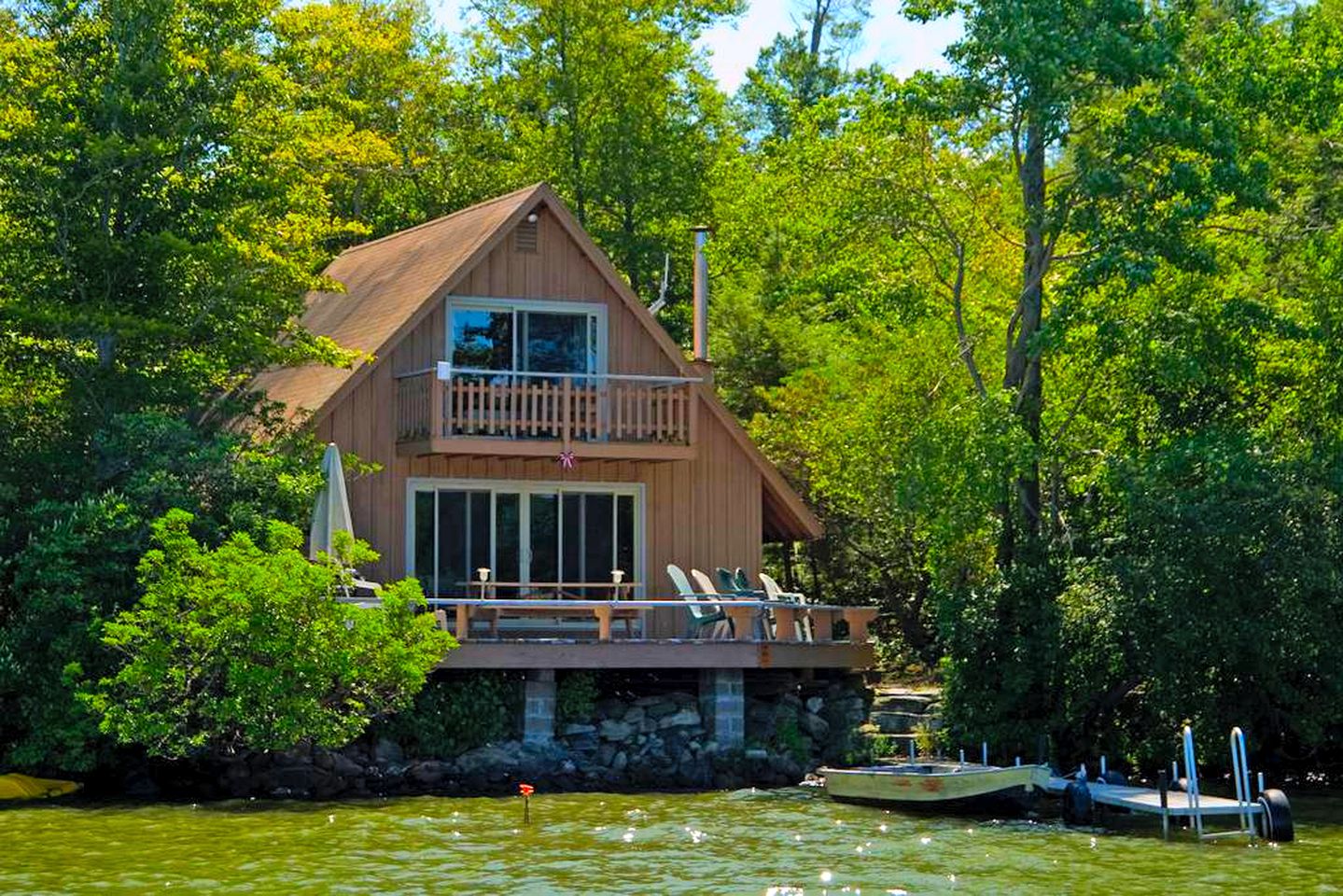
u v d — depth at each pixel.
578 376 33.09
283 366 37.34
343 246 53.59
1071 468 35.31
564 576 34.44
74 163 31.17
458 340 34.16
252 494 29.62
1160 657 30.84
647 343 35.38
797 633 32.81
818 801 27.48
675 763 29.67
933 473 32.31
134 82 31.31
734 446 36.03
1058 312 32.69
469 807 26.16
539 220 34.78
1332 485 30.77
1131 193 33.00
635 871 20.92
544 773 28.86
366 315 36.00
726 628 32.25
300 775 27.53
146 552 28.23
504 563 34.03
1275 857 22.56
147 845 22.55
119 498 28.20
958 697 32.72
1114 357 33.81
